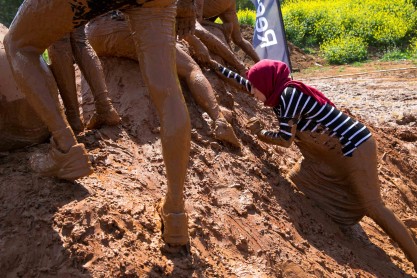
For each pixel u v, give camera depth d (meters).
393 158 7.46
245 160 4.95
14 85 3.99
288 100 4.64
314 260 4.25
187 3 4.24
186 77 5.17
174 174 3.46
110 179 3.98
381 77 17.64
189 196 4.17
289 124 4.67
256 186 4.71
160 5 3.41
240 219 4.22
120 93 5.09
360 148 4.75
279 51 10.27
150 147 4.57
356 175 4.79
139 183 4.07
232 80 5.47
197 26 6.21
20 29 3.46
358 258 4.72
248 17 27.09
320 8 26.83
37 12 3.37
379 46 24.00
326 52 23.16
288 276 3.96
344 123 4.75
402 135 8.77
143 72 3.44
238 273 3.71
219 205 4.26
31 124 4.19
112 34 5.16
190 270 3.53
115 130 4.62
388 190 6.43
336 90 14.38
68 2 3.31
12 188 3.75
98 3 3.33
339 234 4.95
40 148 4.27
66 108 4.45
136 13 3.42
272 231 4.28
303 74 20.47
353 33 24.64
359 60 22.72
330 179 5.04
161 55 3.41
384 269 4.78
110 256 3.36
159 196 4.05
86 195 3.69
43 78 3.51
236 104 5.93
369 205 4.82
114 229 3.53
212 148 4.81
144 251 3.51
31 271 3.34
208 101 5.05
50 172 3.63
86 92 5.19
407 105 11.60
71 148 3.50
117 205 3.70
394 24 24.59
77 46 4.51
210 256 3.75
